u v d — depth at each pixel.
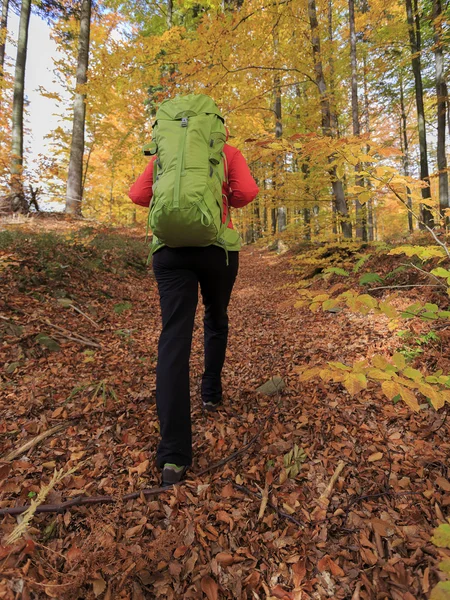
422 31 9.15
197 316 5.05
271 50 5.28
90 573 1.06
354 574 1.10
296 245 10.97
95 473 1.59
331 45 6.59
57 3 10.87
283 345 3.59
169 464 1.48
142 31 10.80
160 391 1.51
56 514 1.32
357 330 3.53
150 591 1.05
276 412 2.15
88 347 3.38
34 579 1.03
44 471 1.59
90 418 2.08
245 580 1.11
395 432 1.83
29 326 3.36
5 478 1.52
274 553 1.19
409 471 1.54
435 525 1.24
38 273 4.76
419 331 2.92
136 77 5.33
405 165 12.12
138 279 6.94
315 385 2.46
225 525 1.32
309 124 6.38
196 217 1.36
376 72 9.23
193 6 9.33
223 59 4.59
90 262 6.18
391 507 1.35
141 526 1.28
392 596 1.01
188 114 1.56
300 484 1.52
